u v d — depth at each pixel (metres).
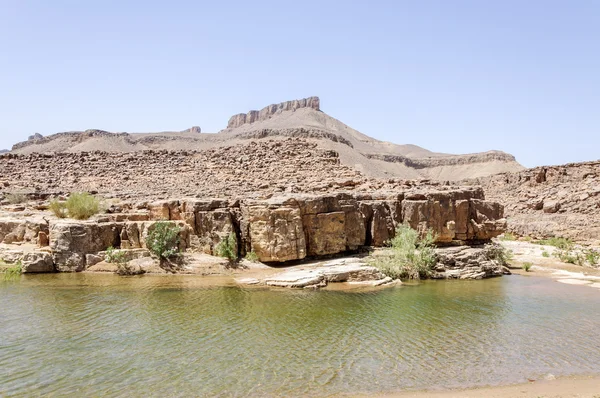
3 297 23.30
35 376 14.79
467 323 21.48
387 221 34.47
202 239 30.89
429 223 34.62
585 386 15.01
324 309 22.95
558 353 17.86
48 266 28.91
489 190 88.75
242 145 68.50
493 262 34.97
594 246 53.75
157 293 24.70
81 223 29.92
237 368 15.74
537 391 14.60
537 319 22.31
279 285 26.80
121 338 18.23
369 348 17.91
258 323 20.53
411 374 15.63
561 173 80.19
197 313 21.64
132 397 13.58
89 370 15.32
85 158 61.59
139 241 30.77
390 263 31.06
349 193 35.31
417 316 22.33
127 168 58.31
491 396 14.18
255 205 30.48
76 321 20.08
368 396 14.00
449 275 32.12
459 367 16.33
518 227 63.75
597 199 67.25
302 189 42.25
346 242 32.91
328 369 15.84
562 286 30.33
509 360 17.09
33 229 31.03
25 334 18.41
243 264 30.08
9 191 44.75
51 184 49.59
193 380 14.76
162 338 18.36
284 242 29.89
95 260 29.41
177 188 46.78
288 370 15.67
